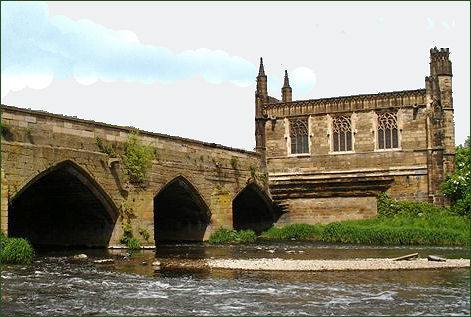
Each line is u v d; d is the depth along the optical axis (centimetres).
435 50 7394
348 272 3497
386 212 6956
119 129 5028
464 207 6644
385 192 7162
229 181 6606
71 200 5025
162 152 5491
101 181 4803
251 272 3528
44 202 5231
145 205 5175
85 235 5281
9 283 3002
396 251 5066
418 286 2902
